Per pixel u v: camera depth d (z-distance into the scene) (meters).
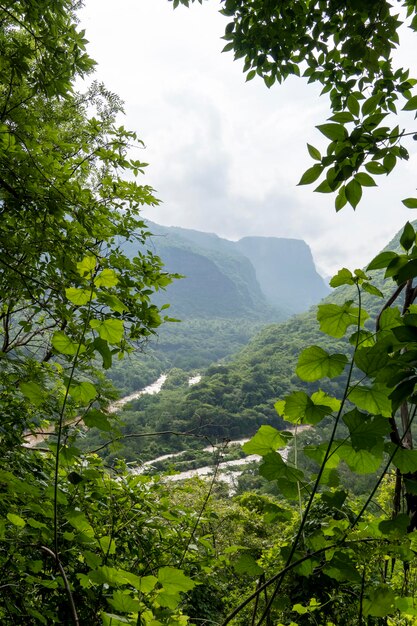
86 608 1.52
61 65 3.00
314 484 1.00
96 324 0.98
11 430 2.15
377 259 1.00
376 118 1.25
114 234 3.54
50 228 2.61
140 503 2.20
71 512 1.11
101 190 3.89
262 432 1.06
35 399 1.02
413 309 1.10
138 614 0.88
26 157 2.43
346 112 1.25
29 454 2.24
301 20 3.20
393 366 0.91
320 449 0.99
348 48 2.32
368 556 0.94
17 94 2.97
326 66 3.26
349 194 1.36
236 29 3.40
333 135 1.29
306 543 0.99
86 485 1.89
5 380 2.08
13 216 2.62
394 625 1.72
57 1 2.82
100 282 0.99
